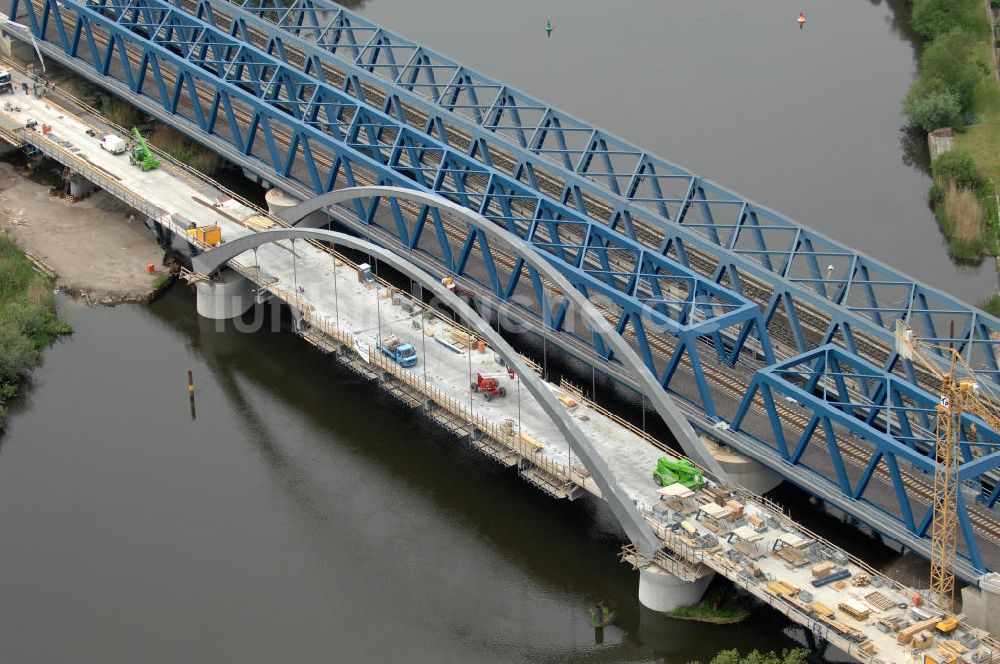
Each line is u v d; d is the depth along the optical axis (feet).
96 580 528.63
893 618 461.78
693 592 501.56
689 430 532.32
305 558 536.83
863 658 449.89
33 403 619.67
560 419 517.96
